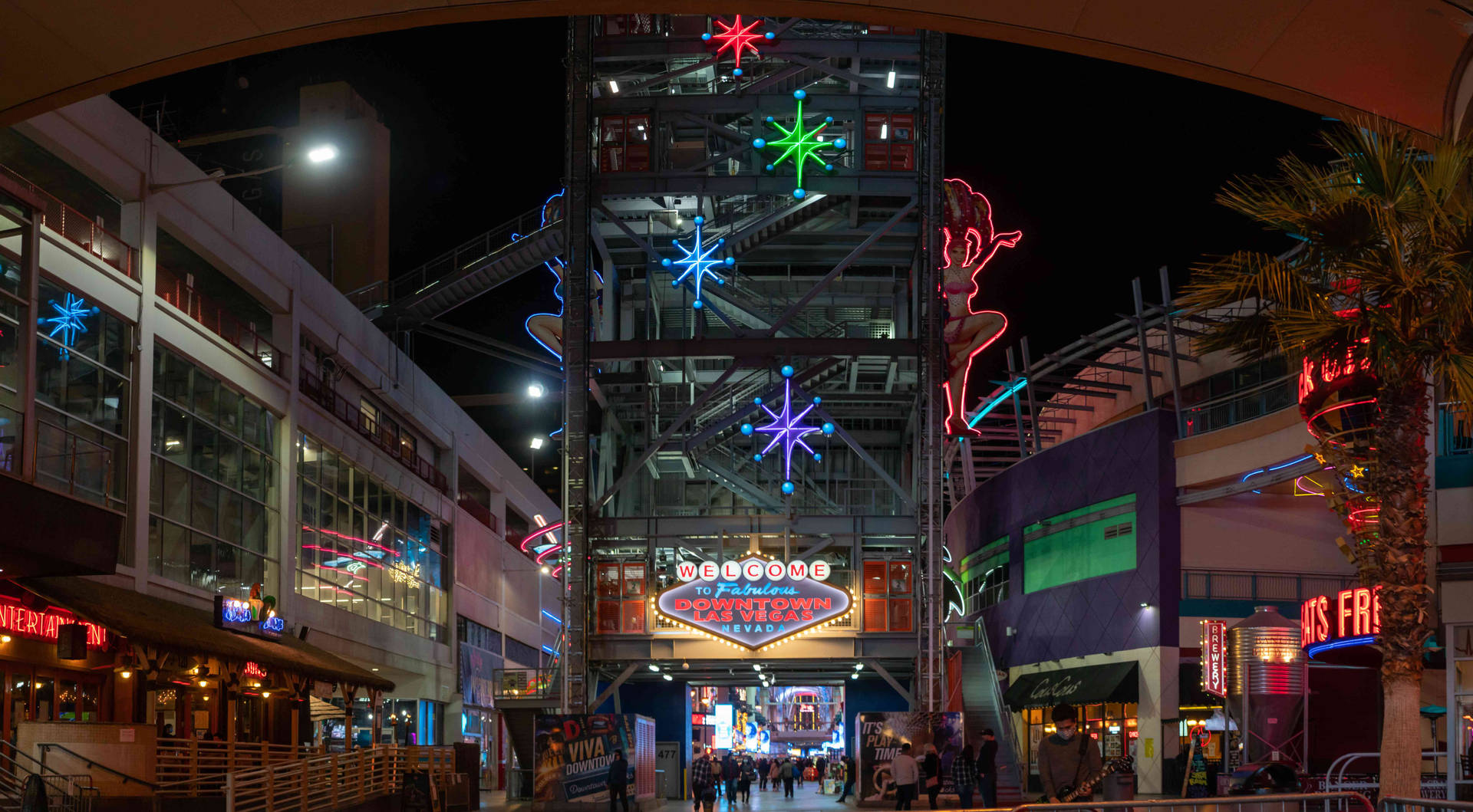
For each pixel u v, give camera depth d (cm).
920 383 4262
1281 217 1499
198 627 3019
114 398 3064
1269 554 4322
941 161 4350
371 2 1549
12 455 2234
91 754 2398
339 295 4572
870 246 4594
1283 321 1492
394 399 5084
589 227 4341
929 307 4288
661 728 4806
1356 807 1491
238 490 3738
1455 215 1433
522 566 7075
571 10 1598
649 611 4166
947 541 6656
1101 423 5653
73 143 2884
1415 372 1467
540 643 7400
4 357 2341
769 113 4481
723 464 5484
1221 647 3453
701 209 4434
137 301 3156
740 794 5025
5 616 2616
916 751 3669
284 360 4066
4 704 2667
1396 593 1439
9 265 2325
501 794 5781
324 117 7294
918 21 1609
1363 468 1573
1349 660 2602
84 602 2566
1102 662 4503
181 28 1560
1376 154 1470
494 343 6344
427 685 5331
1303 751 3381
